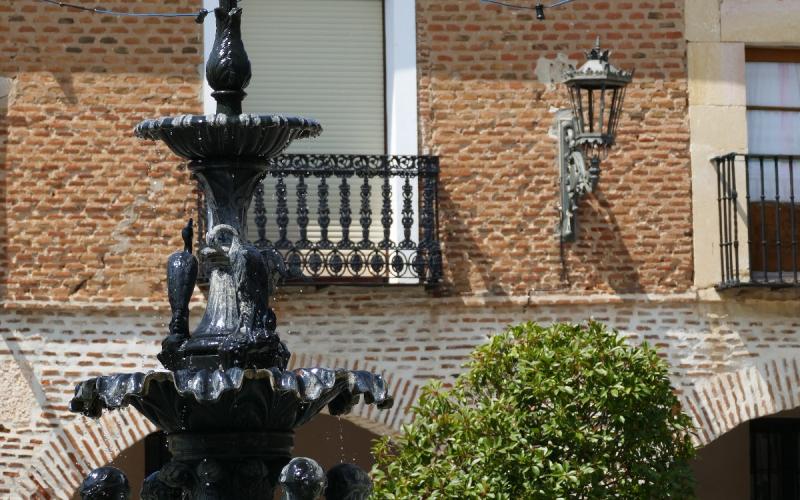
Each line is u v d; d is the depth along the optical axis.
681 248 24.11
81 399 13.63
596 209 24.03
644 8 24.23
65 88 23.36
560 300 23.88
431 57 23.92
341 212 23.30
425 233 23.48
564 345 20.62
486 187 23.88
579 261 23.97
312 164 23.36
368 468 26.53
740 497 27.55
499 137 23.92
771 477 27.75
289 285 23.39
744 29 24.38
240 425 13.70
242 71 14.02
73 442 23.11
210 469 13.66
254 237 23.95
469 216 23.83
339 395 14.62
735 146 24.25
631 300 24.00
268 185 24.25
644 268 24.05
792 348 24.12
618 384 20.05
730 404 24.06
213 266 14.02
